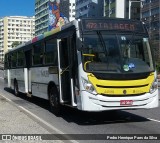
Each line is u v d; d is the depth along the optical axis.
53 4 133.62
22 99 18.41
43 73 14.08
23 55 17.83
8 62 22.77
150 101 10.61
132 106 10.37
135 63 10.56
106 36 10.55
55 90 12.57
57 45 11.93
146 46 10.97
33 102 16.92
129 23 10.95
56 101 12.52
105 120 11.40
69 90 11.37
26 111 12.70
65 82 11.68
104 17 10.80
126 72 10.34
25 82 17.33
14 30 187.25
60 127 10.16
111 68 10.29
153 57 10.95
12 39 186.38
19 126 9.41
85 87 10.16
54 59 12.51
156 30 81.88
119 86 10.25
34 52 15.66
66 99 11.65
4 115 11.39
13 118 10.77
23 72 17.78
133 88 10.36
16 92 19.92
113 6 101.00
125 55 10.52
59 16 133.50
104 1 109.00
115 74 10.24
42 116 12.33
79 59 10.34
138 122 10.93
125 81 10.30
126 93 10.30
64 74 11.73
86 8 121.50
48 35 13.40
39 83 14.77
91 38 10.43
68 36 11.11
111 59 10.38
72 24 10.86
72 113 12.98
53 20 133.62
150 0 85.00
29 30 190.38
